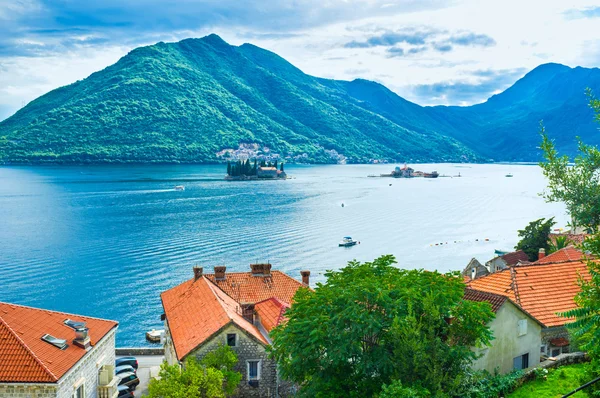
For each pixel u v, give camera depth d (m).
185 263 160.25
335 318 42.91
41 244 186.12
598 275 36.22
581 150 38.41
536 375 45.41
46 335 45.84
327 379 42.59
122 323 114.12
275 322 60.41
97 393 50.31
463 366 43.06
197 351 55.69
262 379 57.00
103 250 176.75
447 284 47.06
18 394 40.25
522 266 64.38
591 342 34.47
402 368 39.66
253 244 187.50
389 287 46.44
